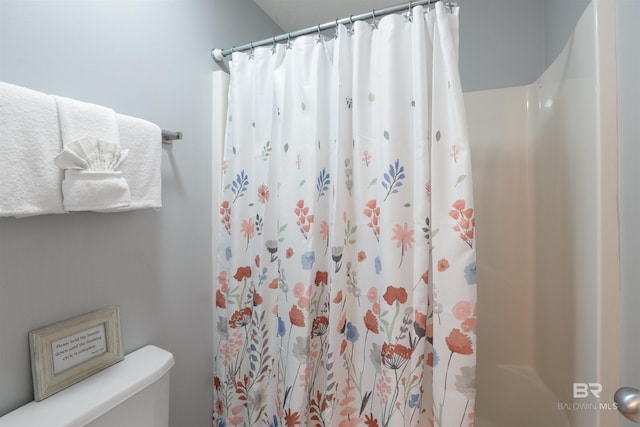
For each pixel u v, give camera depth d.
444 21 0.80
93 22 0.75
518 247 1.39
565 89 0.94
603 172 0.68
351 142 0.94
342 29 0.92
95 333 0.75
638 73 0.60
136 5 0.86
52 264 0.68
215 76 1.13
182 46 1.01
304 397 0.93
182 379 1.03
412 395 0.82
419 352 0.82
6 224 0.60
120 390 0.69
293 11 1.49
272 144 1.04
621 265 0.67
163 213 0.95
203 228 1.11
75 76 0.72
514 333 1.39
